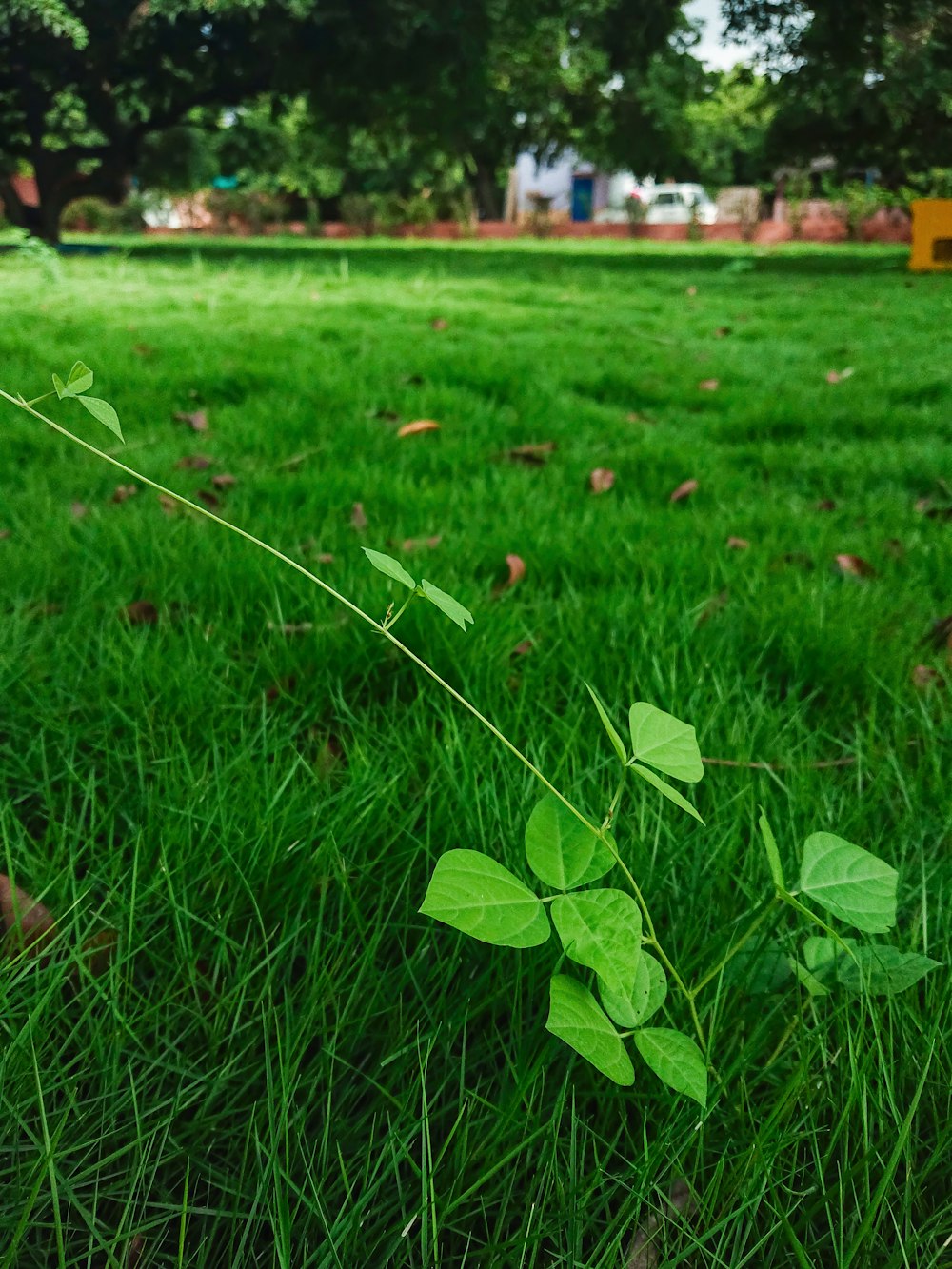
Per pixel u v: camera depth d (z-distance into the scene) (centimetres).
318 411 292
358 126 1527
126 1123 77
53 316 468
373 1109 80
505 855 102
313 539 182
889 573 178
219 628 148
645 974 71
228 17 1228
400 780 115
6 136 1581
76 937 92
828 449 267
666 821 109
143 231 2622
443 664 141
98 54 1334
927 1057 74
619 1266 70
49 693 130
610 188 2902
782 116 1281
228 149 2111
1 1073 75
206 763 114
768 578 176
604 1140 76
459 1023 84
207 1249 70
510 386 336
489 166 2688
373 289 731
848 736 134
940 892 99
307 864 101
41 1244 70
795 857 104
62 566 167
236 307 560
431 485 228
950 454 255
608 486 232
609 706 132
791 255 1370
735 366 402
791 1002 89
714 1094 78
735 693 136
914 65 1082
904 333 505
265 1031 79
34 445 243
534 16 1272
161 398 297
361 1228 71
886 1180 66
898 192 1969
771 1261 70
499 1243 68
